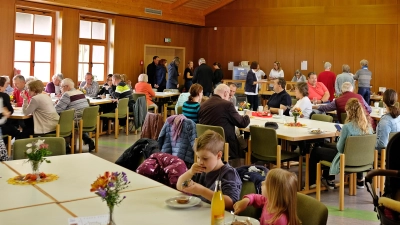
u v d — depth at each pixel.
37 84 6.01
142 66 12.89
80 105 6.77
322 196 5.01
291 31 13.12
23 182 2.77
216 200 2.01
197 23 14.05
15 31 9.62
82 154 3.68
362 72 10.05
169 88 12.48
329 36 12.57
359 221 4.20
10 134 5.86
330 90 9.97
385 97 4.93
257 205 2.35
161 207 2.38
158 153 3.33
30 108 5.91
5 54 9.38
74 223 2.10
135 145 3.81
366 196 5.05
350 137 4.42
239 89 12.69
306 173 5.00
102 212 2.27
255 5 13.61
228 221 2.17
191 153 4.91
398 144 3.07
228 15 13.99
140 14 12.02
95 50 11.73
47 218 2.17
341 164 4.45
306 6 12.86
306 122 5.84
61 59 10.52
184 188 2.49
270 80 11.78
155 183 2.84
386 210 2.75
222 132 4.79
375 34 11.98
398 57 11.73
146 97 9.50
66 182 2.81
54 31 10.54
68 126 6.31
